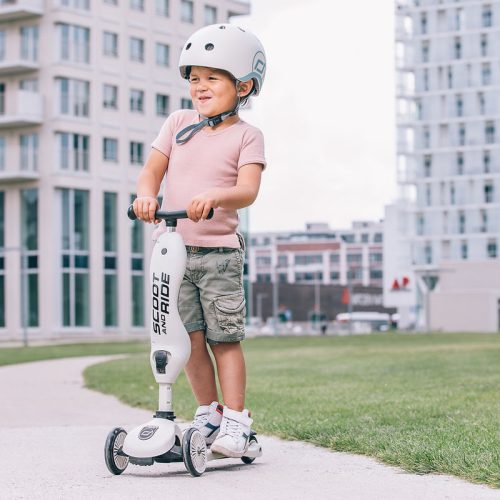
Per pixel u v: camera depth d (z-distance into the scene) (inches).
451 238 3683.6
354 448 240.4
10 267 2153.1
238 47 219.5
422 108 3727.9
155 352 208.1
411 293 3698.3
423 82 3722.9
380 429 279.0
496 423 290.2
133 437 205.3
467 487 188.1
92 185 2166.6
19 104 2105.1
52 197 2112.5
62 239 2127.2
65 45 2148.1
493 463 202.7
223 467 217.5
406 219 3722.9
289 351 1254.9
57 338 2103.8
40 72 2140.7
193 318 222.7
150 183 225.6
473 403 376.2
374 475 203.9
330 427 286.2
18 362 1045.2
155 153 229.8
